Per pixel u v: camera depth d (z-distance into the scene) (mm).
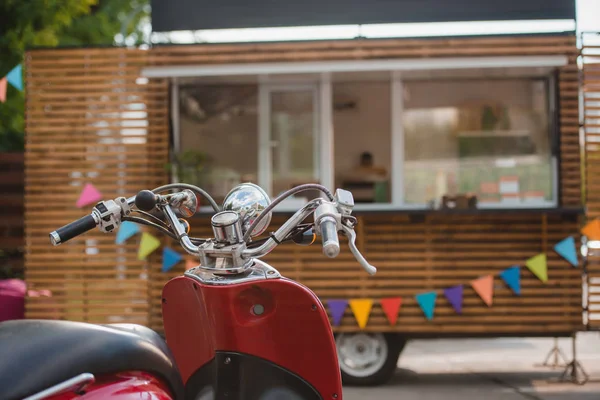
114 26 15500
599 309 7938
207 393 2426
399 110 8391
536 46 8031
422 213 7926
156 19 8375
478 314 8016
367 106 8414
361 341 7898
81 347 1912
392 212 7953
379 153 8383
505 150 8359
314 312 2246
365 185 8359
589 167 8016
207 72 8031
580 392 7164
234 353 2295
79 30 14562
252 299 2279
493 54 8031
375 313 7957
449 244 8055
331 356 2301
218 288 2217
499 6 8289
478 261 8016
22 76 8656
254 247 2473
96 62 8352
